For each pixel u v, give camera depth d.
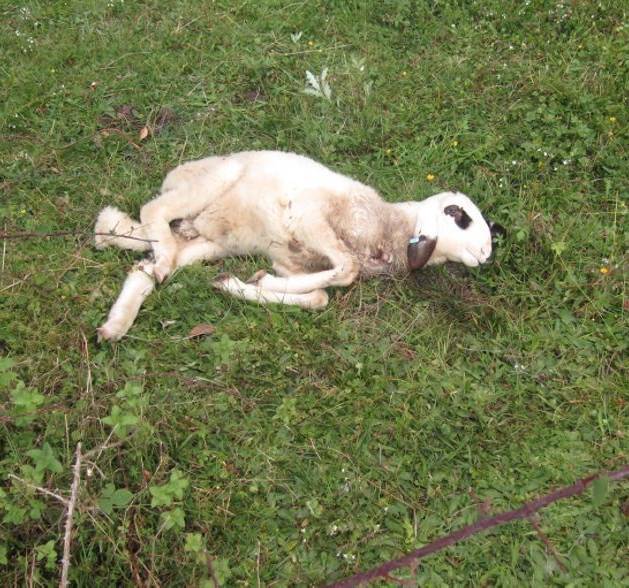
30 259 1.50
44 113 1.82
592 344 1.50
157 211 1.55
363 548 1.22
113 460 1.23
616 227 1.68
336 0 2.14
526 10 2.10
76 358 1.36
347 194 1.55
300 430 1.33
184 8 2.09
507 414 1.40
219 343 1.37
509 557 1.23
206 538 1.19
